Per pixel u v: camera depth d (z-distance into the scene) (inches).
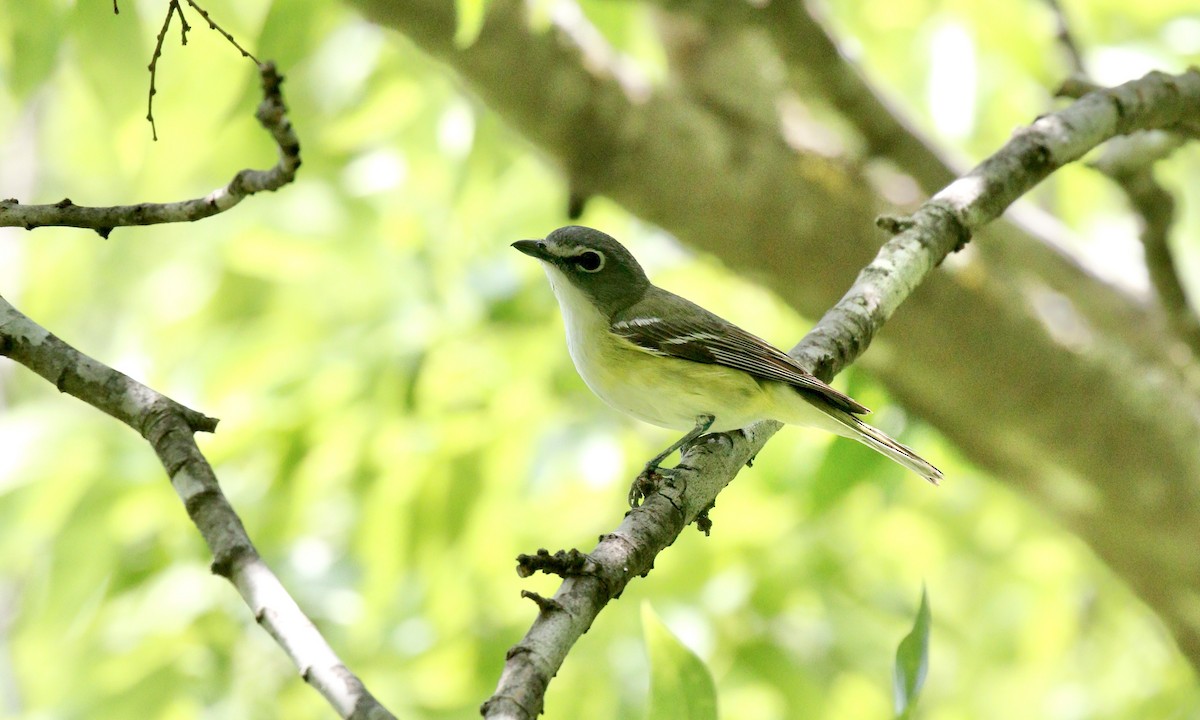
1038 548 635.5
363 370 528.7
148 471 502.3
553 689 523.5
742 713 567.5
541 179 612.7
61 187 709.3
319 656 165.5
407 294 563.2
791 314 526.3
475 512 499.5
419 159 566.9
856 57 499.8
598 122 448.5
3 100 614.5
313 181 590.6
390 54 541.3
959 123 460.4
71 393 215.8
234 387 542.9
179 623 503.2
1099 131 335.9
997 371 450.6
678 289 577.0
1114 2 524.4
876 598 615.2
